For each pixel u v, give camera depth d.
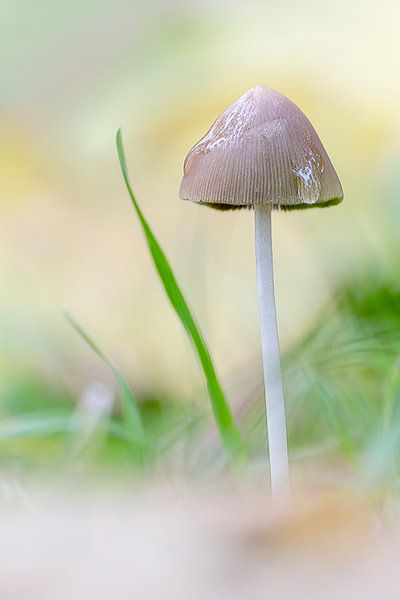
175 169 0.77
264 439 0.36
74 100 0.95
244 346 0.56
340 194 0.33
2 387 0.54
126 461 0.36
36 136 0.93
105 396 0.38
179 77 0.84
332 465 0.36
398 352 0.37
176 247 0.69
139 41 0.90
